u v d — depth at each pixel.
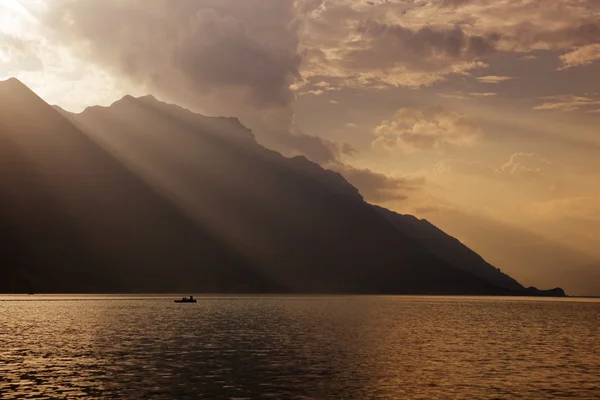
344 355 68.19
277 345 77.50
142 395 45.78
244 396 45.66
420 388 48.88
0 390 47.25
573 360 65.69
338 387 49.16
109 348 72.81
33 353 67.75
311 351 71.56
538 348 77.50
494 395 46.38
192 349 72.56
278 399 44.66
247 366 59.59
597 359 66.62
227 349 72.88
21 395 45.56
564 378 53.81
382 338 88.06
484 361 64.31
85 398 44.66
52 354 67.06
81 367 58.28
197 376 53.78
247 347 75.06
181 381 51.34
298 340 83.88
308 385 49.94
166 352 69.62
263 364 60.94
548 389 48.75
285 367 59.12
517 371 57.56
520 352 72.75
